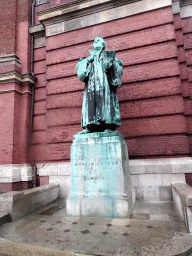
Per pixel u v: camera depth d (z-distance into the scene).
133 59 7.89
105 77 5.61
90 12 8.85
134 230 3.79
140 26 8.04
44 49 10.11
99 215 4.75
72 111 8.46
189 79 7.77
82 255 2.88
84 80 5.91
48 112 8.83
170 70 7.39
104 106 5.40
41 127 9.30
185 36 8.17
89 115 5.46
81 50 8.80
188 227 3.65
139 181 6.88
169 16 7.74
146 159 7.07
